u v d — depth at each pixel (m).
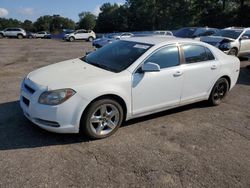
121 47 5.01
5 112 5.03
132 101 4.38
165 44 4.79
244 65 11.45
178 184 3.19
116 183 3.14
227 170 3.51
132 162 3.57
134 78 4.31
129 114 4.44
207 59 5.47
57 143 3.96
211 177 3.35
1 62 11.95
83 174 3.27
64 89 3.78
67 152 3.74
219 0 47.47
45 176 3.20
